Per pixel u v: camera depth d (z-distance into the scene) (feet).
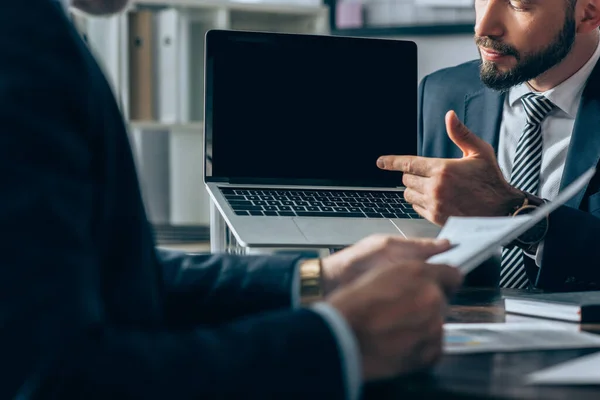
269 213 4.69
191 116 9.66
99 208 1.81
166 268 3.06
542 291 4.47
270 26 10.41
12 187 1.51
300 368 1.67
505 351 2.36
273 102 5.18
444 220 4.63
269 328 1.75
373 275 2.00
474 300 3.87
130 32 9.21
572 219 4.73
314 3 10.86
